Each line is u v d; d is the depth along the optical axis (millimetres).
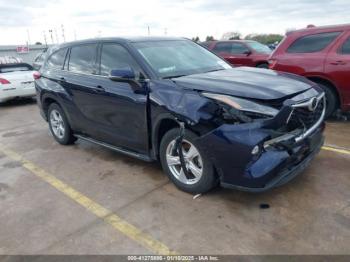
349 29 5496
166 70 3713
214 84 3158
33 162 4793
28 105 10086
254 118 2781
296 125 3008
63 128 5402
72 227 3025
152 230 2896
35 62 12375
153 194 3525
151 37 4383
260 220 2926
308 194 3314
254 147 2721
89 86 4344
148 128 3625
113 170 4273
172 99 3236
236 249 2578
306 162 3203
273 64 6320
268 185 2818
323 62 5625
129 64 3865
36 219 3201
